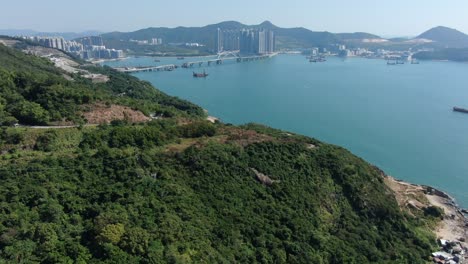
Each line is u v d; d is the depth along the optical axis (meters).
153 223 59.03
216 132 100.94
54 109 97.94
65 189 63.00
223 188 76.12
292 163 91.56
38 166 67.81
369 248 78.44
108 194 63.31
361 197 91.19
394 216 90.88
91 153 76.44
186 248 57.06
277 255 67.19
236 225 68.81
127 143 82.75
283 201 80.50
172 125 104.06
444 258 83.56
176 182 72.56
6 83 102.94
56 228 54.09
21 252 50.03
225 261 59.03
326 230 79.94
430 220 100.69
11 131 80.56
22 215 56.12
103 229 53.66
